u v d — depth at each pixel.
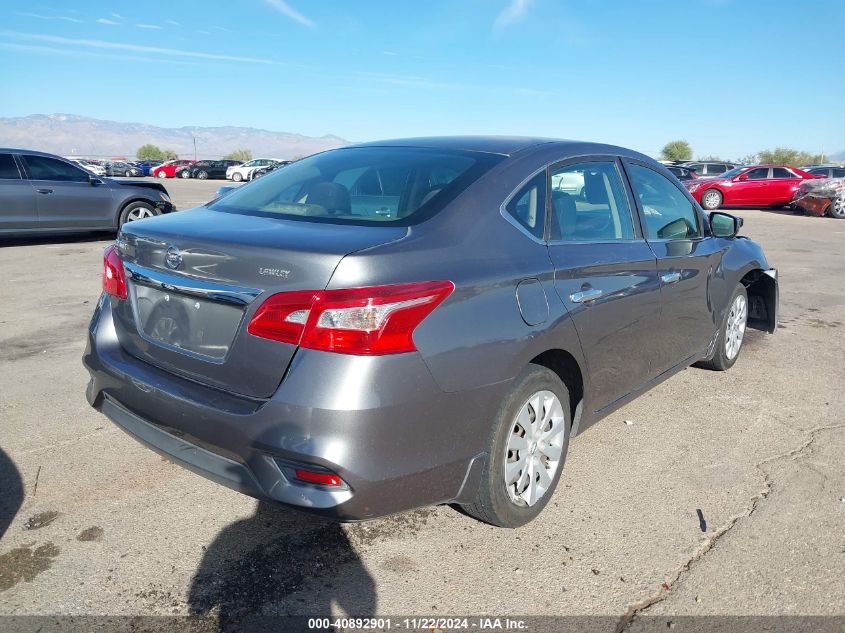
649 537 2.98
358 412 2.26
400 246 2.46
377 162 3.29
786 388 4.99
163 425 2.67
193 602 2.49
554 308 2.90
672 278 3.91
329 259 2.30
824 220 19.52
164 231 2.75
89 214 11.17
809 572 2.76
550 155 3.30
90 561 2.70
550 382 2.97
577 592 2.60
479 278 2.60
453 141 3.49
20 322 6.24
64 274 8.64
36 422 3.99
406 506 2.46
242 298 2.42
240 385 2.46
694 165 28.12
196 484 3.33
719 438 4.07
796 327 6.87
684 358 4.36
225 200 3.38
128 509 3.09
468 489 2.66
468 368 2.52
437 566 2.74
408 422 2.37
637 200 3.80
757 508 3.25
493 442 2.72
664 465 3.69
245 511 3.10
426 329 2.39
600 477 3.54
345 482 2.29
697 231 4.53
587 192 3.44
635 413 4.44
